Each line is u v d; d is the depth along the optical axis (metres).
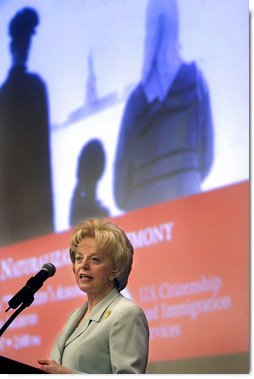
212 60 6.15
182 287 5.98
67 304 6.60
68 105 7.04
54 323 6.62
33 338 6.70
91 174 6.74
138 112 6.52
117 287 4.30
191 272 5.95
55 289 6.70
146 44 6.59
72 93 7.02
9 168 7.34
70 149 6.95
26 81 7.38
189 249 5.99
